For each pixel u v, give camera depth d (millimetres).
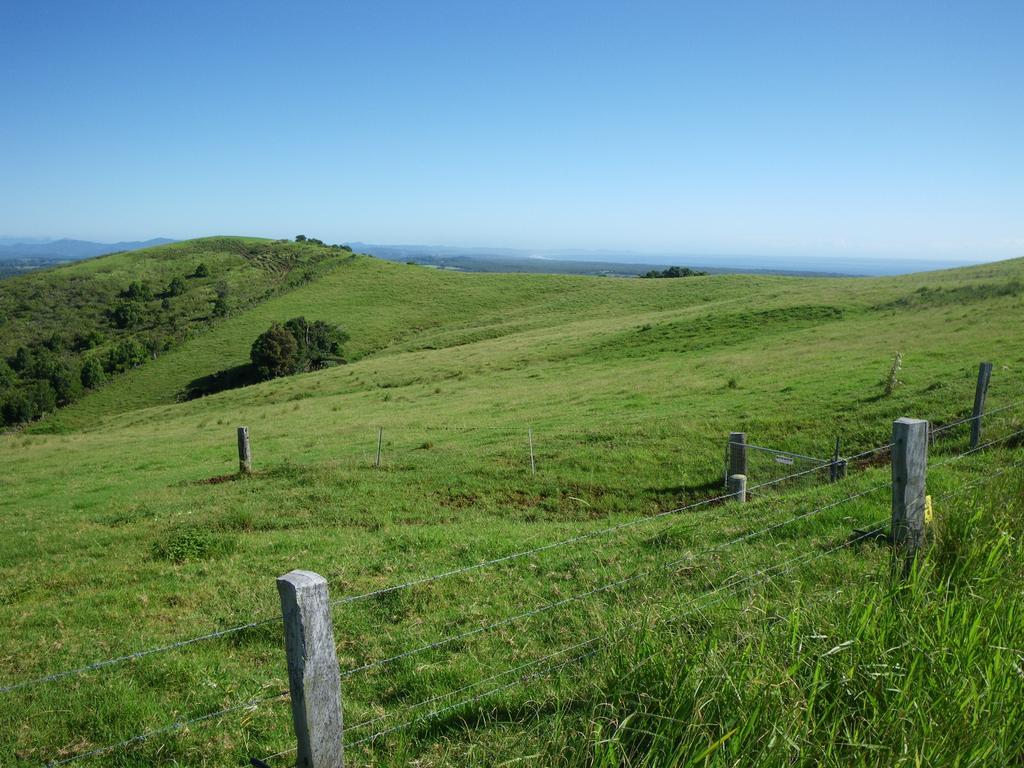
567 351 51188
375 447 24641
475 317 91125
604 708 4426
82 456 32344
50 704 6961
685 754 3762
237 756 5754
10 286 128625
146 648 8180
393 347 78812
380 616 8492
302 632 3545
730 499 13523
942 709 4043
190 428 39906
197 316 104688
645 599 6836
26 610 10344
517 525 13734
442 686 6352
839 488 10648
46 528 16766
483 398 36281
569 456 19531
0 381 81312
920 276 64125
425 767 4809
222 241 160625
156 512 17234
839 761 3773
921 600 5195
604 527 12367
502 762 4148
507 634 7371
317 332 81188
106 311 113062
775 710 4004
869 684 4301
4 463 32938
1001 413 15594
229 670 7422
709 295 83375
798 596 5602
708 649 4547
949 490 8367
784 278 94875
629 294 91812
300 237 164250
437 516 15695
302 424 34219
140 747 6035
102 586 11281
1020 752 3908
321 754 3670
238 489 19250
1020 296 40094
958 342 29266
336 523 15266
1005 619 4930
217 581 10805
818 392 23156
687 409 24219
